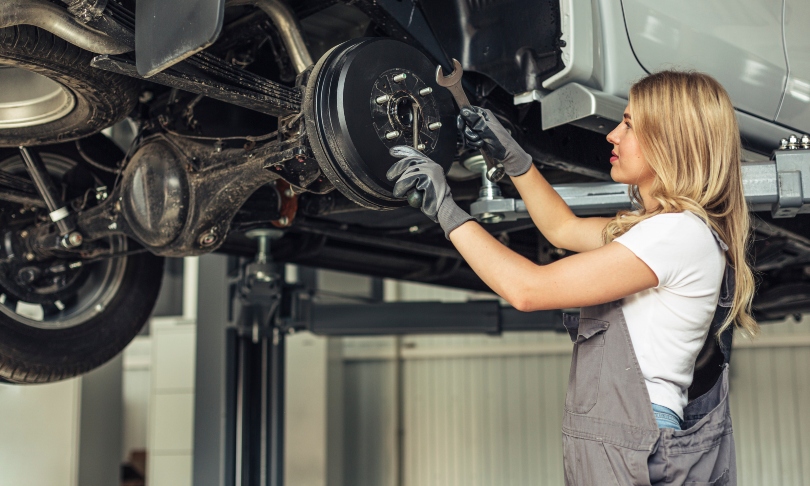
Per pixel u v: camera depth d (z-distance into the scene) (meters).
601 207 1.79
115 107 1.61
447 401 8.24
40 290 2.10
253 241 2.81
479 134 1.38
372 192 1.37
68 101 1.62
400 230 2.54
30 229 2.07
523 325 3.65
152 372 7.13
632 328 1.18
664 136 1.20
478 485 8.00
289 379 7.43
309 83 1.39
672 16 1.75
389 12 1.50
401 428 8.35
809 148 1.69
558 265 1.14
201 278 4.26
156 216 1.71
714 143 1.19
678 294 1.16
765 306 3.22
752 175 1.65
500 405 8.05
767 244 2.46
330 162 1.35
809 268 3.13
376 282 7.56
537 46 1.57
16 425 5.34
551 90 1.60
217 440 4.11
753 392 7.14
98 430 5.57
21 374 1.97
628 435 1.13
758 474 7.02
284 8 1.53
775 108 2.01
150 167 1.73
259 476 3.40
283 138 1.46
